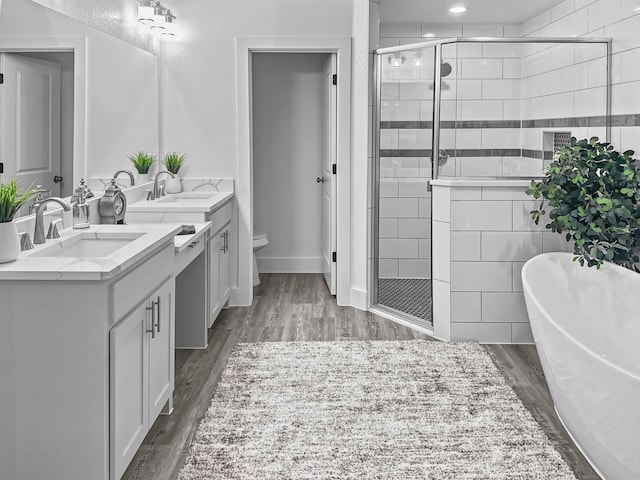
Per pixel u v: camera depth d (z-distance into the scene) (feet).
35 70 9.02
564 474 7.66
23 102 8.71
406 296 15.49
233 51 15.97
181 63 16.01
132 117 13.67
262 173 20.31
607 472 7.38
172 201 14.99
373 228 15.56
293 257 20.65
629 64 12.03
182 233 11.07
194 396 10.23
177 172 15.92
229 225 15.67
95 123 11.36
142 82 14.44
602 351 10.61
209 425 9.00
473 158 13.11
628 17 12.06
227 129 16.15
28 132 8.88
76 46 10.43
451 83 13.07
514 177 13.04
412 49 14.14
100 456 6.71
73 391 6.66
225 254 15.14
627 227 10.46
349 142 16.05
